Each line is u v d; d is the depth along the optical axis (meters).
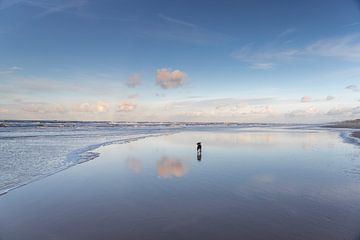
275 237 7.08
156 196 10.82
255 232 7.41
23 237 7.40
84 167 17.12
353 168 16.17
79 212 9.16
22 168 16.69
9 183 13.05
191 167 16.83
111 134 52.69
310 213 8.73
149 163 18.48
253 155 21.92
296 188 11.76
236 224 7.95
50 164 18.12
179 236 7.26
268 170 15.68
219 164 17.84
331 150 24.81
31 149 25.89
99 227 7.93
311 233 7.30
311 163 17.98
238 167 16.72
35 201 10.35
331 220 8.16
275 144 30.98
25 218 8.68
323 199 10.21
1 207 9.70
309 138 40.44
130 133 58.06
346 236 7.10
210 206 9.54
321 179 13.39
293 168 16.28
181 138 42.81
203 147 28.30
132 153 23.83
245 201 10.05
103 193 11.35
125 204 9.91
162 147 29.06
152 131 69.62
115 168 16.75
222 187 12.05
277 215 8.59
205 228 7.71
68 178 14.09
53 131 59.09
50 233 7.63
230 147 28.23
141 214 8.88
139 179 13.74
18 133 49.78
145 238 7.21
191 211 9.07
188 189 11.77
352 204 9.59
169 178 13.92
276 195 10.77
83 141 35.50
